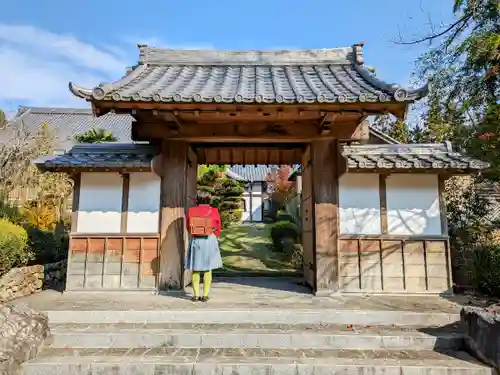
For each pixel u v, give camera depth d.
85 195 5.48
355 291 5.23
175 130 5.18
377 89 4.43
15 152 8.94
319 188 5.33
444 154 5.61
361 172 5.36
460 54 6.41
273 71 5.82
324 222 5.27
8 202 8.73
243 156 7.01
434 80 6.89
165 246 5.27
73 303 4.51
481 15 5.97
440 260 5.32
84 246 5.36
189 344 3.58
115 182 5.50
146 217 5.43
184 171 5.41
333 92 4.30
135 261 5.32
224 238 13.74
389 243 5.35
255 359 3.24
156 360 3.21
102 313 4.07
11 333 3.23
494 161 6.46
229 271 8.25
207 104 4.11
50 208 9.77
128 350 3.48
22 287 5.23
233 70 5.92
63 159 5.32
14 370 2.98
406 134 10.95
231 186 16.09
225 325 3.94
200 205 5.00
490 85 6.58
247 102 4.02
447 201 7.40
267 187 24.41
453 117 7.77
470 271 5.88
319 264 5.18
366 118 5.17
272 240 12.49
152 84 4.89
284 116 4.85
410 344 3.57
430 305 4.51
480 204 7.15
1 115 11.52
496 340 3.12
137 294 5.13
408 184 5.50
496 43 5.69
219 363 3.14
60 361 3.18
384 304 4.55
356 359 3.27
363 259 5.31
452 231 6.82
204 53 6.09
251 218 25.28
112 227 5.41
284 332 3.68
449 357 3.35
